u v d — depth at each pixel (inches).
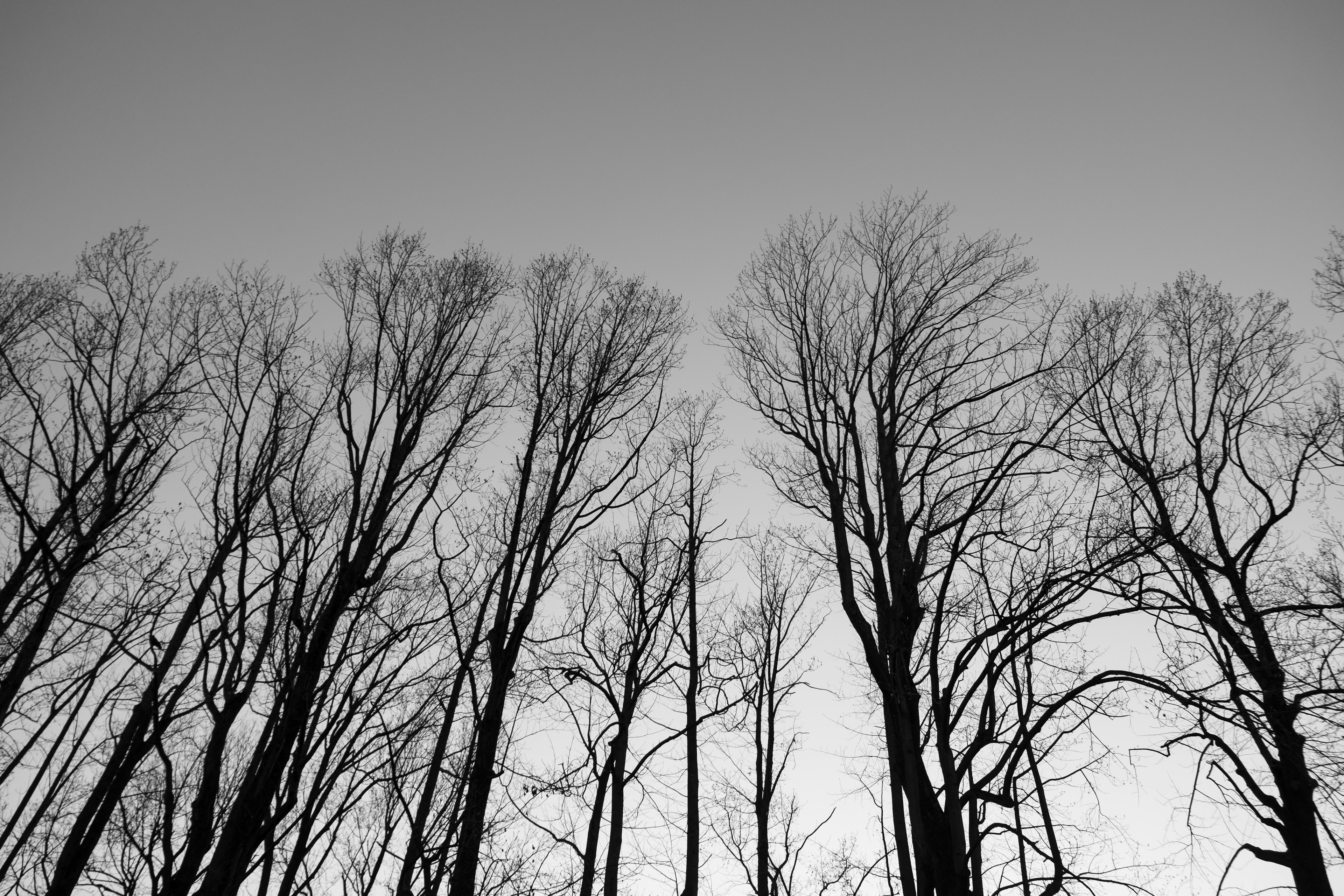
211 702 317.7
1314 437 472.7
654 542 522.3
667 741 420.5
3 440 385.7
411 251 477.7
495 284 485.7
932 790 326.3
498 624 375.6
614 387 473.1
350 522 368.8
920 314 453.7
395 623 393.1
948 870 302.7
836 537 407.2
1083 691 327.9
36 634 378.0
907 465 409.7
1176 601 378.3
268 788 302.8
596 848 390.6
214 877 280.5
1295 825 381.1
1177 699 326.0
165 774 332.8
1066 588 339.0
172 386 430.9
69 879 289.3
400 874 328.5
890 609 376.2
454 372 449.7
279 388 417.1
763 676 610.5
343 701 327.9
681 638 492.1
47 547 362.6
